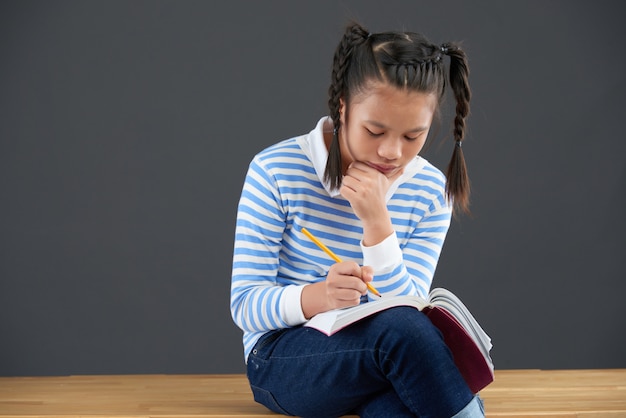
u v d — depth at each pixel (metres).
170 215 3.51
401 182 1.97
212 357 3.57
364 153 1.79
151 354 3.54
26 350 3.47
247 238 1.90
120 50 3.44
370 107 1.72
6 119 3.40
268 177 1.90
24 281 3.46
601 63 3.57
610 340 3.66
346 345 1.68
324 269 1.92
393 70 1.70
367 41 1.78
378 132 1.74
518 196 3.61
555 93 3.58
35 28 3.38
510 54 3.55
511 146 3.59
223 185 3.52
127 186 3.49
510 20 3.54
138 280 3.52
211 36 3.47
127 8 3.43
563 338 3.66
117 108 3.45
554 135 3.59
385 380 1.68
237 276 1.89
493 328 3.64
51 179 3.44
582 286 3.65
